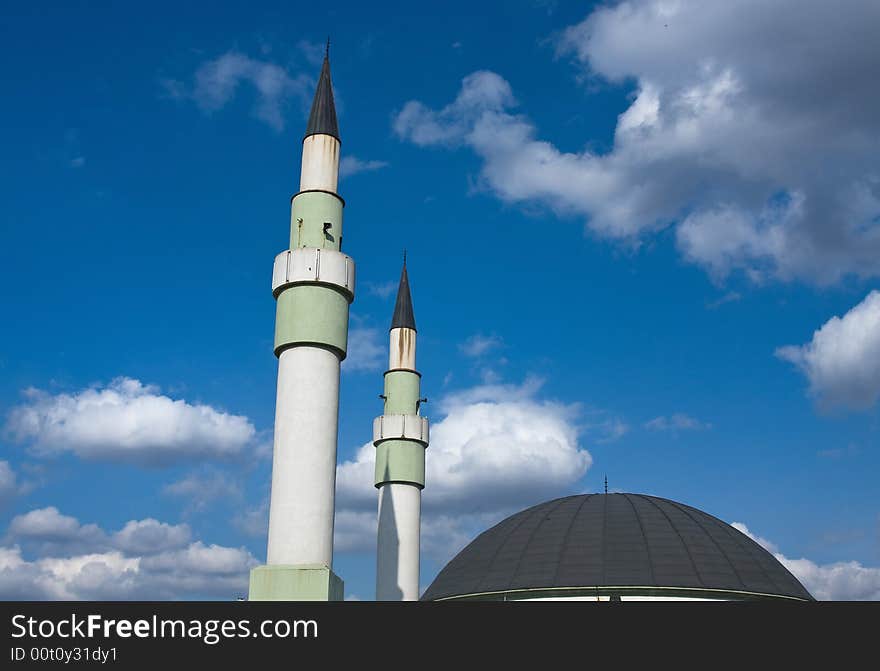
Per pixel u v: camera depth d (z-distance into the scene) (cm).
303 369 4094
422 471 6650
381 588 6316
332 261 4231
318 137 4528
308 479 3925
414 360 6938
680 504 5409
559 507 5278
